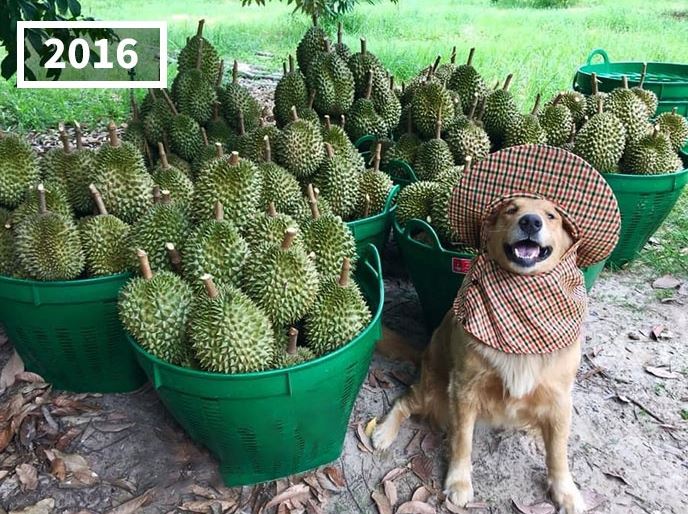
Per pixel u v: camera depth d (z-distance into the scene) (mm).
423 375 1732
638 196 2307
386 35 7434
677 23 7980
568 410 1471
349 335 1467
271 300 1434
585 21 8180
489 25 8055
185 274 1540
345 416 1578
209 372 1320
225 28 7805
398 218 2068
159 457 1672
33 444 1701
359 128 2625
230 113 2629
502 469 1646
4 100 4500
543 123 2555
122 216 1798
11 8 2457
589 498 1552
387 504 1547
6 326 1769
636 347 2109
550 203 1335
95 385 1868
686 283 2475
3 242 1694
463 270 1819
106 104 4609
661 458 1673
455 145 2418
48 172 1840
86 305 1645
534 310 1343
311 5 4043
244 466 1550
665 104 3008
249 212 1749
